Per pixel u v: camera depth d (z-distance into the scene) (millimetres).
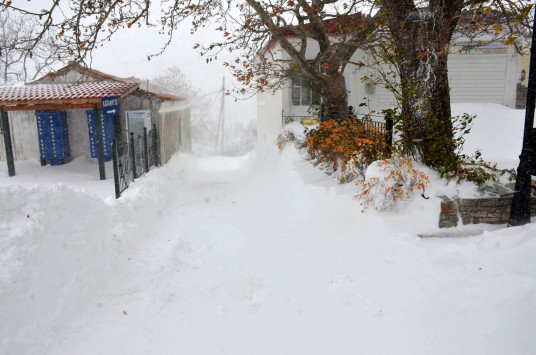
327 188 7691
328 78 10938
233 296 4859
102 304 4727
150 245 6773
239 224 7793
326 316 4258
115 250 6148
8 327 3824
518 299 3430
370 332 3857
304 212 7520
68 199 5969
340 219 6555
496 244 4648
